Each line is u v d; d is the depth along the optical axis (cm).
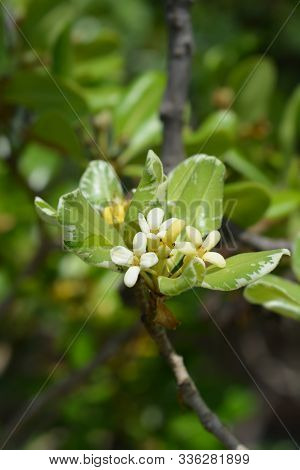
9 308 84
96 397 91
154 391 91
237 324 79
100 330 92
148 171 47
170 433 88
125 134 70
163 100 61
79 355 92
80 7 99
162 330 48
